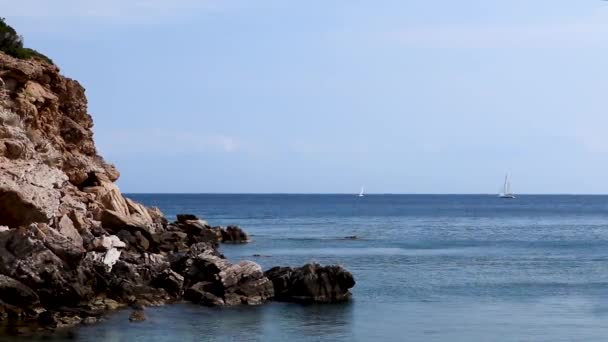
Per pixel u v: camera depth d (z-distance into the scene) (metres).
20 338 39.81
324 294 55.66
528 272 78.12
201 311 49.69
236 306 51.91
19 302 44.03
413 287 65.69
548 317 52.31
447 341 44.41
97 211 71.25
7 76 66.56
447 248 106.75
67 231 56.16
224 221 181.75
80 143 79.12
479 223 183.75
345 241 117.31
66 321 43.62
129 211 81.75
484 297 61.00
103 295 49.34
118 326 44.09
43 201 54.69
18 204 52.88
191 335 43.56
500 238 129.50
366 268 79.69
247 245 106.00
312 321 48.84
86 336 41.25
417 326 48.53
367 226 164.62
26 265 44.69
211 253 64.06
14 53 74.56
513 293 63.41
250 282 53.94
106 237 58.94
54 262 45.84
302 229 150.12
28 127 67.44
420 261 87.38
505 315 52.91
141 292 51.09
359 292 61.78
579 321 50.91
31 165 59.41
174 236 80.12
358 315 51.53
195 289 52.53
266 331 45.53
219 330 45.19
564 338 45.47
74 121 80.25
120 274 52.00
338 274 56.44
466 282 69.50
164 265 56.03
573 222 192.00
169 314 48.38
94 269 49.94
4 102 63.41
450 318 51.47
